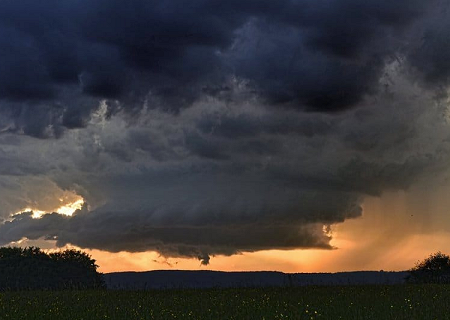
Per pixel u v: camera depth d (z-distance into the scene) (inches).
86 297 1237.1
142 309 976.9
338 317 818.2
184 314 891.4
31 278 2463.1
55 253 2610.7
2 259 2519.7
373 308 906.7
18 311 971.9
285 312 888.3
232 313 895.7
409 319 781.9
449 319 776.9
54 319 879.1
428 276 1969.7
